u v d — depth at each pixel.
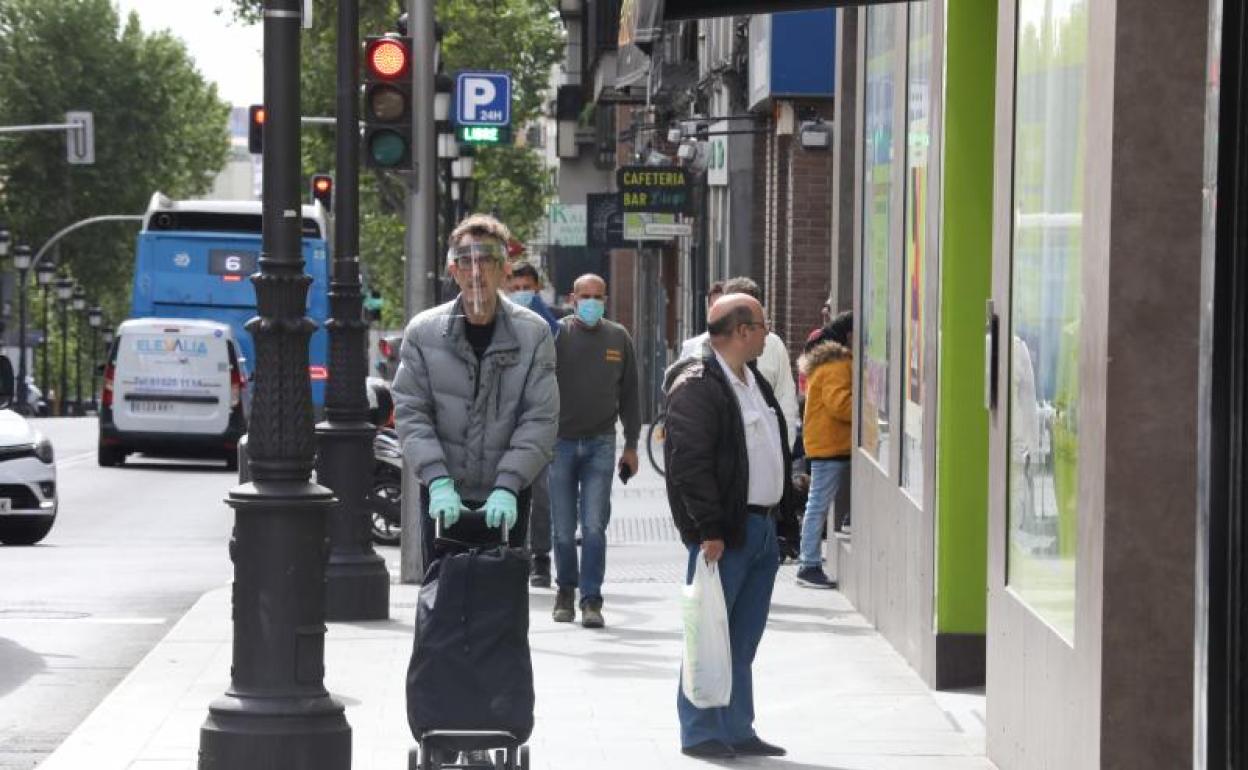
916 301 25.28
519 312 17.11
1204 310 12.32
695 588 19.78
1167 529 15.00
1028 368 18.14
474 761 17.06
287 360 17.73
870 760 19.97
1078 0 16.30
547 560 33.97
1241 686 12.28
